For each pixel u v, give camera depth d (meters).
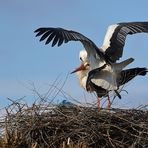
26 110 13.23
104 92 14.18
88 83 14.23
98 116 12.95
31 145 12.64
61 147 12.48
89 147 12.69
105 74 14.02
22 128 12.95
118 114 13.04
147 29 13.44
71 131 12.84
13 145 12.48
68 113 13.17
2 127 13.10
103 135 12.69
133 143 12.51
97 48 13.71
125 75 14.38
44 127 12.98
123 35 13.55
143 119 13.11
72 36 12.66
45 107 13.27
